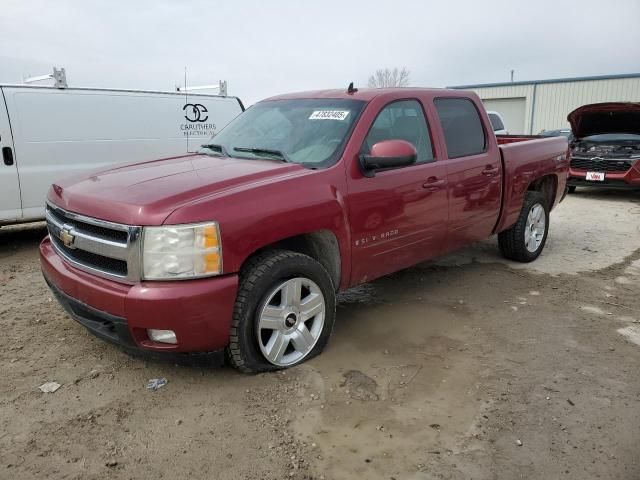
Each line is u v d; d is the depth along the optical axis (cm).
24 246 706
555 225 837
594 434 288
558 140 632
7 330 409
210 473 254
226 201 305
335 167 365
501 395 323
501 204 531
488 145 506
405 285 524
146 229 290
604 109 1078
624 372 354
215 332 305
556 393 326
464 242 496
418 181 419
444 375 346
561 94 3061
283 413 301
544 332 414
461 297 491
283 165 368
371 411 304
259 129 439
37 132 691
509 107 3272
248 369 331
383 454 269
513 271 574
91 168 743
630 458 270
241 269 325
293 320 344
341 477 253
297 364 353
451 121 477
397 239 411
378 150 371
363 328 418
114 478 250
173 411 302
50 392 319
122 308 294
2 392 319
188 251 291
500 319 439
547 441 281
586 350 385
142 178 350
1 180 665
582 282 540
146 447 271
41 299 481
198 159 417
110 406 306
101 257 316
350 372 347
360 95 421
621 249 680
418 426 292
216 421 293
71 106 723
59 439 276
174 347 303
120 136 772
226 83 913
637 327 427
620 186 1070
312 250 378
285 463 261
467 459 266
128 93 784
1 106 663
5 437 277
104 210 309
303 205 337
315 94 453
